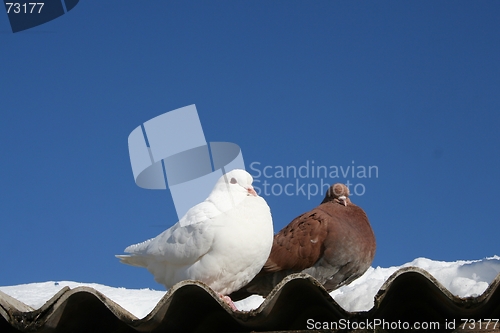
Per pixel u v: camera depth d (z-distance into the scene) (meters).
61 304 3.98
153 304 7.60
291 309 4.40
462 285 6.77
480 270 7.11
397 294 4.30
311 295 4.26
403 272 3.96
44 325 4.00
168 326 4.39
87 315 4.30
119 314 4.02
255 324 4.26
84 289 4.01
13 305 4.23
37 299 8.01
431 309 4.40
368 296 7.27
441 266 8.70
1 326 4.09
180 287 4.05
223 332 4.47
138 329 4.14
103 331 4.38
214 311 4.42
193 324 4.50
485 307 4.10
